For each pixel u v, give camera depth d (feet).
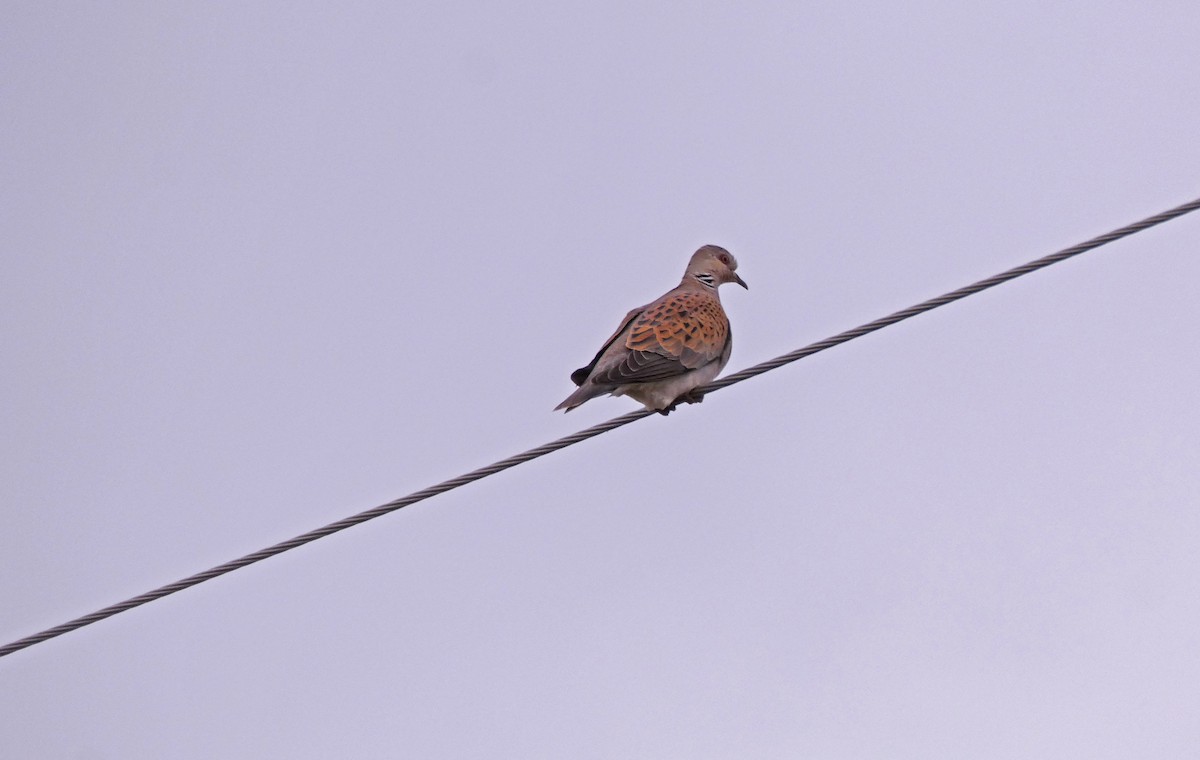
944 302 38.34
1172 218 35.91
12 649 38.88
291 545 38.47
